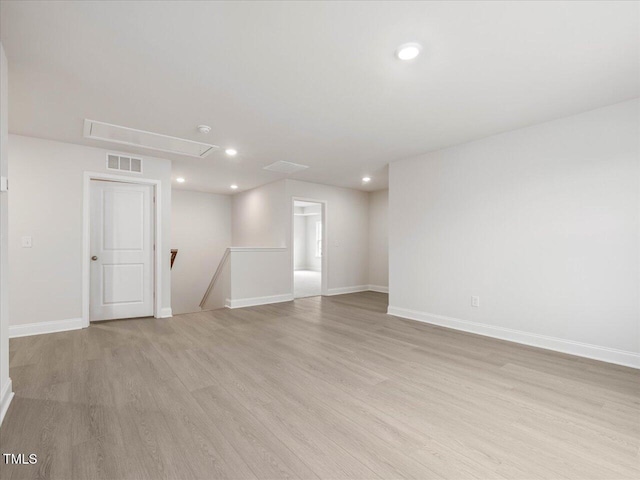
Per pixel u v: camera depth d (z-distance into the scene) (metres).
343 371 2.61
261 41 1.94
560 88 2.51
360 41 1.94
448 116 3.05
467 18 1.74
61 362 2.76
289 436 1.72
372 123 3.22
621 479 1.42
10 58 2.08
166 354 2.98
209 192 7.53
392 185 4.68
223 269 5.58
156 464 1.50
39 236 3.59
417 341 3.41
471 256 3.76
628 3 1.62
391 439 1.71
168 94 2.60
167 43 1.95
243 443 1.66
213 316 4.58
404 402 2.10
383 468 1.49
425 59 2.13
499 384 2.37
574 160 3.00
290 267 5.97
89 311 4.08
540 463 1.53
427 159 4.23
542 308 3.20
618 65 2.19
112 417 1.89
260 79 2.38
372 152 4.21
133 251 4.37
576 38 1.91
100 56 2.08
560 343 3.08
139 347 3.18
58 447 1.61
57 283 3.70
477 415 1.95
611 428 1.81
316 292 7.01
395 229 4.64
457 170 3.90
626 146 2.72
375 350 3.12
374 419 1.90
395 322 4.24
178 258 7.20
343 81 2.41
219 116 3.04
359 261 7.16
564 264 3.06
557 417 1.93
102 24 1.77
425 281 4.25
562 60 2.13
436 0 1.61
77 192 3.83
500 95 2.63
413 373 2.57
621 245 2.75
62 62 2.14
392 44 1.97
